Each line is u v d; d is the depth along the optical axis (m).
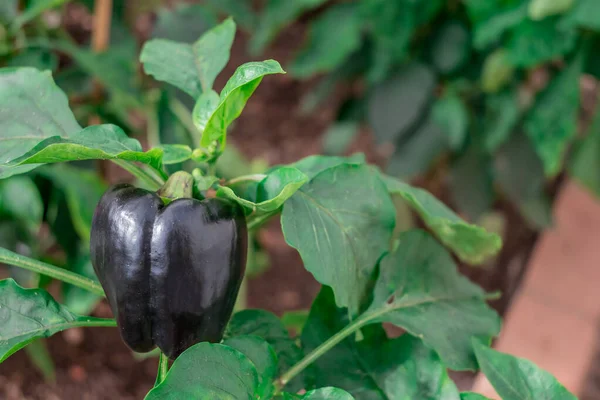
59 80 1.08
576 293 1.68
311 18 2.32
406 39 1.49
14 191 0.98
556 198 1.87
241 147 1.99
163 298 0.64
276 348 0.74
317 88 1.80
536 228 1.86
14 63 0.95
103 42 1.09
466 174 1.60
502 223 1.85
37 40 1.00
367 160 2.00
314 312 0.75
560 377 1.53
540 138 1.41
